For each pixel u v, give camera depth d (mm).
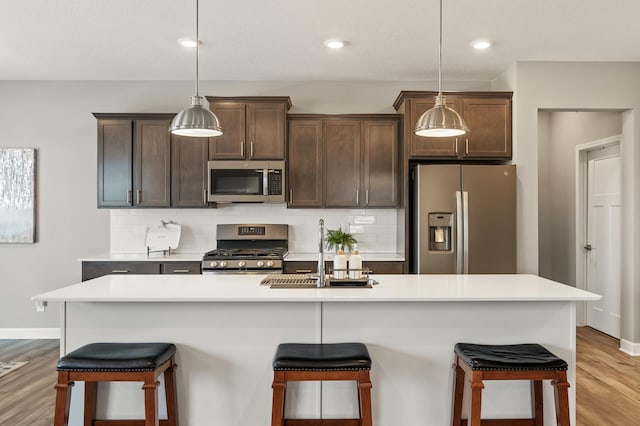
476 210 4453
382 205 4898
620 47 4141
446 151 4625
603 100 4539
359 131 4895
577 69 4535
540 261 6203
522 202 4547
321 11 3389
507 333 2727
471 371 2348
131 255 4973
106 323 2693
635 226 4543
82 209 5145
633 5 3299
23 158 5102
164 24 3615
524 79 4531
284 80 5148
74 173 5137
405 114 4633
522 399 2732
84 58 4406
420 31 3760
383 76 4996
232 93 5156
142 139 4824
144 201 4832
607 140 5035
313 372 2318
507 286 2896
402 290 2744
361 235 5223
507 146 4609
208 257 4539
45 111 5109
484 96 4605
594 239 5492
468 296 2566
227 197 4777
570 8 3346
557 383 2324
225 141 4785
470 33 3805
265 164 4777
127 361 2311
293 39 3926
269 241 5172
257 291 2703
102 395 2701
